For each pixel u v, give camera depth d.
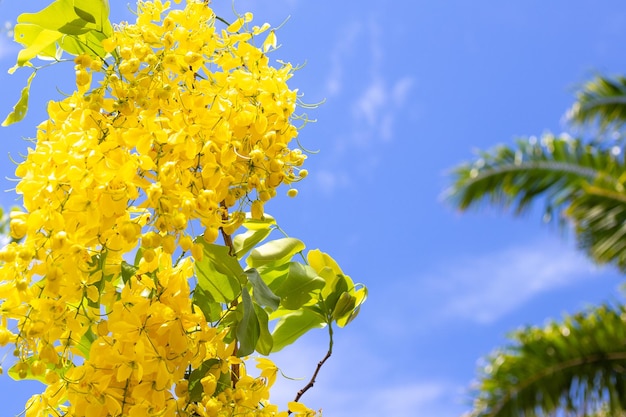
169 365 1.52
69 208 1.48
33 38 1.68
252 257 1.73
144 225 1.51
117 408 1.51
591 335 5.59
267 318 1.66
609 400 5.54
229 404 1.57
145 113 1.54
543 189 6.67
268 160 1.61
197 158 1.55
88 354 1.65
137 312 1.51
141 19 1.60
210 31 1.60
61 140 1.50
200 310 1.58
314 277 1.76
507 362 5.69
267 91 1.60
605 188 6.09
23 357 1.51
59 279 1.46
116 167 1.50
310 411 1.67
